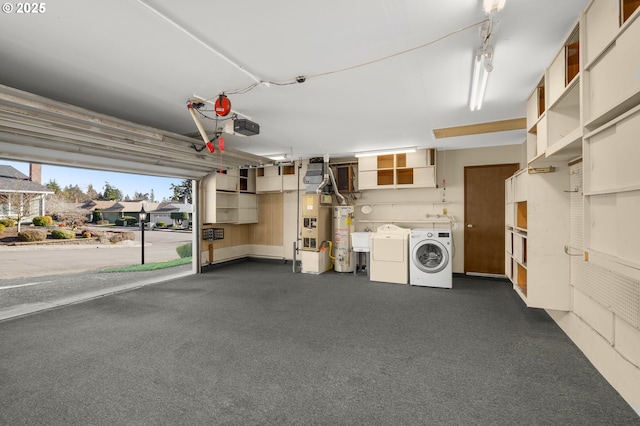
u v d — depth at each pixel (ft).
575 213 9.57
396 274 18.15
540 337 10.16
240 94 10.86
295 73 9.23
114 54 8.09
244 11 6.30
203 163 17.72
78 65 8.70
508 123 14.21
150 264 25.89
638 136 4.56
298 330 10.85
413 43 7.63
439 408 6.45
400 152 19.85
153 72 9.15
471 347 9.43
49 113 9.50
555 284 10.14
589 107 6.03
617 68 5.04
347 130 15.44
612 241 5.38
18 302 14.26
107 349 9.29
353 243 20.31
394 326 11.24
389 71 9.12
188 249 35.47
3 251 34.55
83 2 5.93
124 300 14.70
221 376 7.75
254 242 26.48
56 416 6.18
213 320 11.89
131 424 5.96
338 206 21.61
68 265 25.58
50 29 6.91
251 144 18.61
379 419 6.11
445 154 20.27
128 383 7.41
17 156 11.83
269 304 14.01
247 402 6.67
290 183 24.06
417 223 20.99
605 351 7.59
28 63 8.55
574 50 7.45
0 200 42.45
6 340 9.98
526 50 7.94
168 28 6.90
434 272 17.10
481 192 19.48
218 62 8.54
